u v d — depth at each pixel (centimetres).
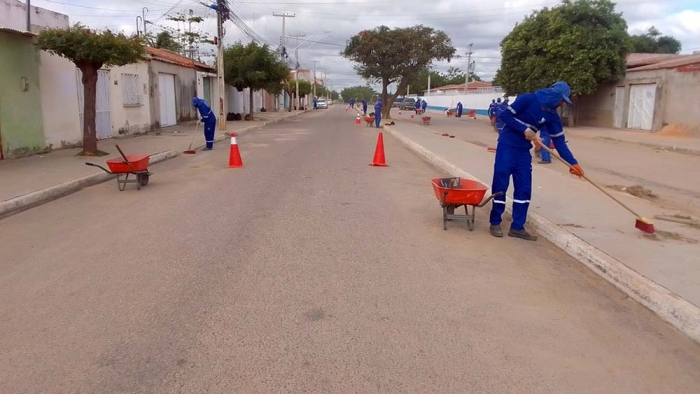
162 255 586
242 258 578
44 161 1273
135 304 454
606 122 2903
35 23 2030
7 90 1277
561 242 629
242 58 3341
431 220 758
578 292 493
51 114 1481
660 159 1625
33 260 570
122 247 616
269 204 857
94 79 1372
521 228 671
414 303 462
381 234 681
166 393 323
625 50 2722
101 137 1852
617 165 1477
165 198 902
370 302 462
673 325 425
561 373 353
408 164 1403
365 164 1379
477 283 511
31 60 1376
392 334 403
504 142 649
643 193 1014
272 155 1565
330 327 413
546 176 1109
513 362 365
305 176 1159
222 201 878
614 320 435
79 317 428
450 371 352
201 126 2689
